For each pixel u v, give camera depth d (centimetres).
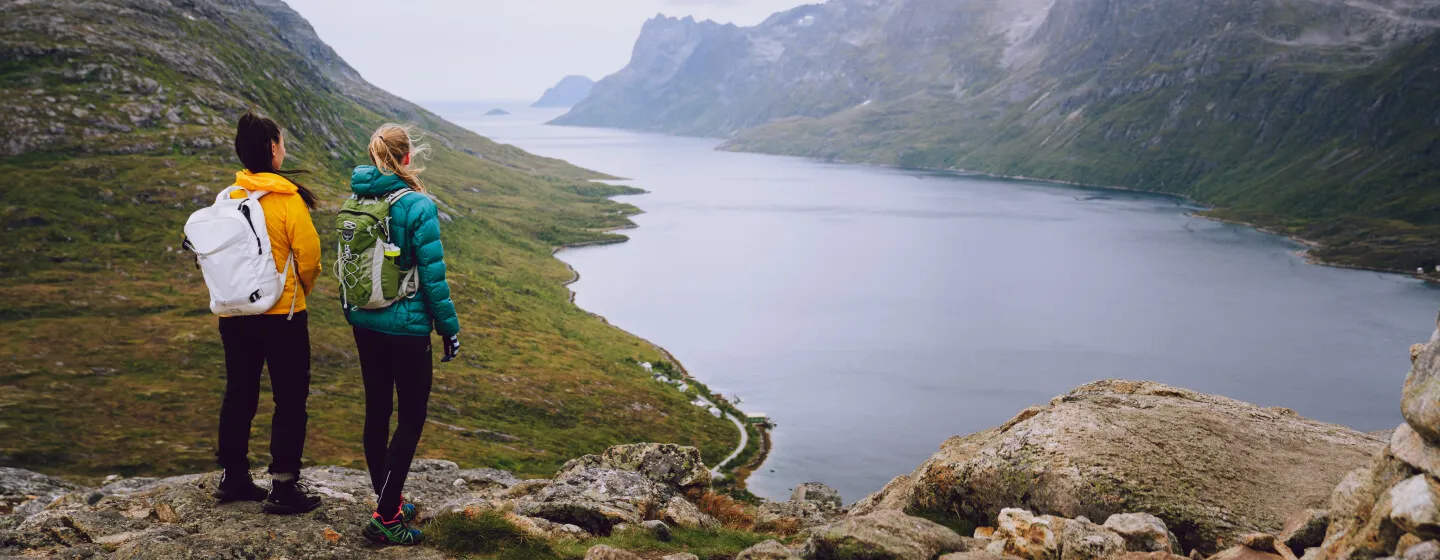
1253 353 18262
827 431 12862
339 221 795
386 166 801
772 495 9962
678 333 19250
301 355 882
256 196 819
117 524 903
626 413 12281
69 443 8000
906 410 14150
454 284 17862
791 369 16612
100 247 15050
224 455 922
